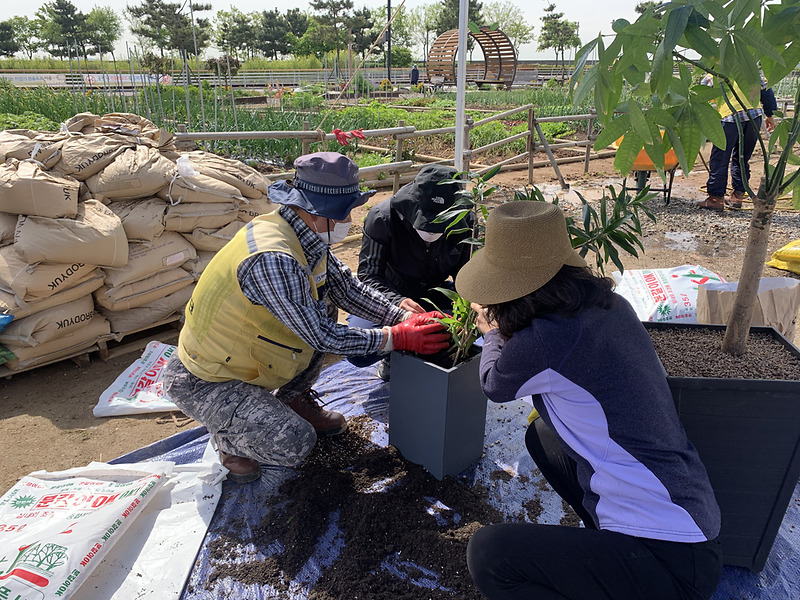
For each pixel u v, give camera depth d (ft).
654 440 4.73
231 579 6.55
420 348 7.57
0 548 6.31
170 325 12.67
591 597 4.83
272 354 7.41
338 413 9.01
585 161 30.09
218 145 28.07
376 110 45.55
